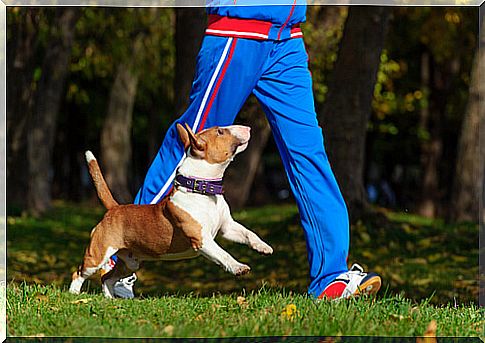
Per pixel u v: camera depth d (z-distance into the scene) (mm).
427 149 29953
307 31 19781
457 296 10422
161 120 34094
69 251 15383
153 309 6477
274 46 7277
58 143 37125
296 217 15461
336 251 7391
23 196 20828
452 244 14148
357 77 13930
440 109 29219
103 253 7297
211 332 5680
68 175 39844
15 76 19844
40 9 18109
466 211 19844
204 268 13578
